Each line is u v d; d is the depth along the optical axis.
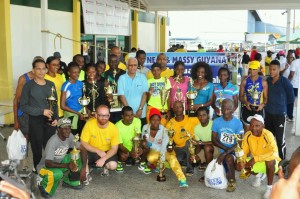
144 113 5.88
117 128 5.03
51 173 4.44
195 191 4.79
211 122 5.30
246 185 5.01
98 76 5.94
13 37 8.28
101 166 4.95
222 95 5.89
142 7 16.72
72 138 4.80
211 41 34.53
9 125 8.20
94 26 11.84
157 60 6.62
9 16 8.01
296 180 1.07
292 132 7.87
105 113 4.80
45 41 8.38
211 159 5.31
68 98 5.46
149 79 6.00
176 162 5.04
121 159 5.41
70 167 4.49
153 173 5.44
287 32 16.70
